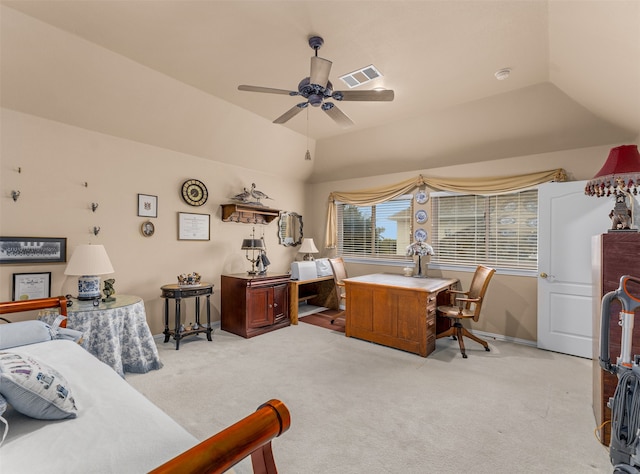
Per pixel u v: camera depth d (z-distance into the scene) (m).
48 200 3.07
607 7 1.69
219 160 4.57
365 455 1.87
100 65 2.88
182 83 3.38
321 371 3.02
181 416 2.26
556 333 3.56
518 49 2.66
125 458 1.01
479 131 3.96
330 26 2.40
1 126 2.80
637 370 1.29
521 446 1.96
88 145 3.33
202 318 4.36
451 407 2.40
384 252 5.36
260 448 0.82
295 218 5.86
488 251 4.27
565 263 3.50
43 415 1.19
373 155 5.00
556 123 3.50
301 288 6.00
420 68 2.98
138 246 3.73
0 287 2.82
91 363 1.74
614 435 1.35
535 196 3.94
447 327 4.17
